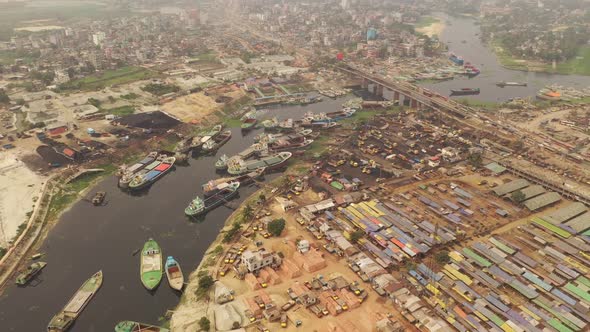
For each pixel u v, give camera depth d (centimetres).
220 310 14625
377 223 19488
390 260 17188
